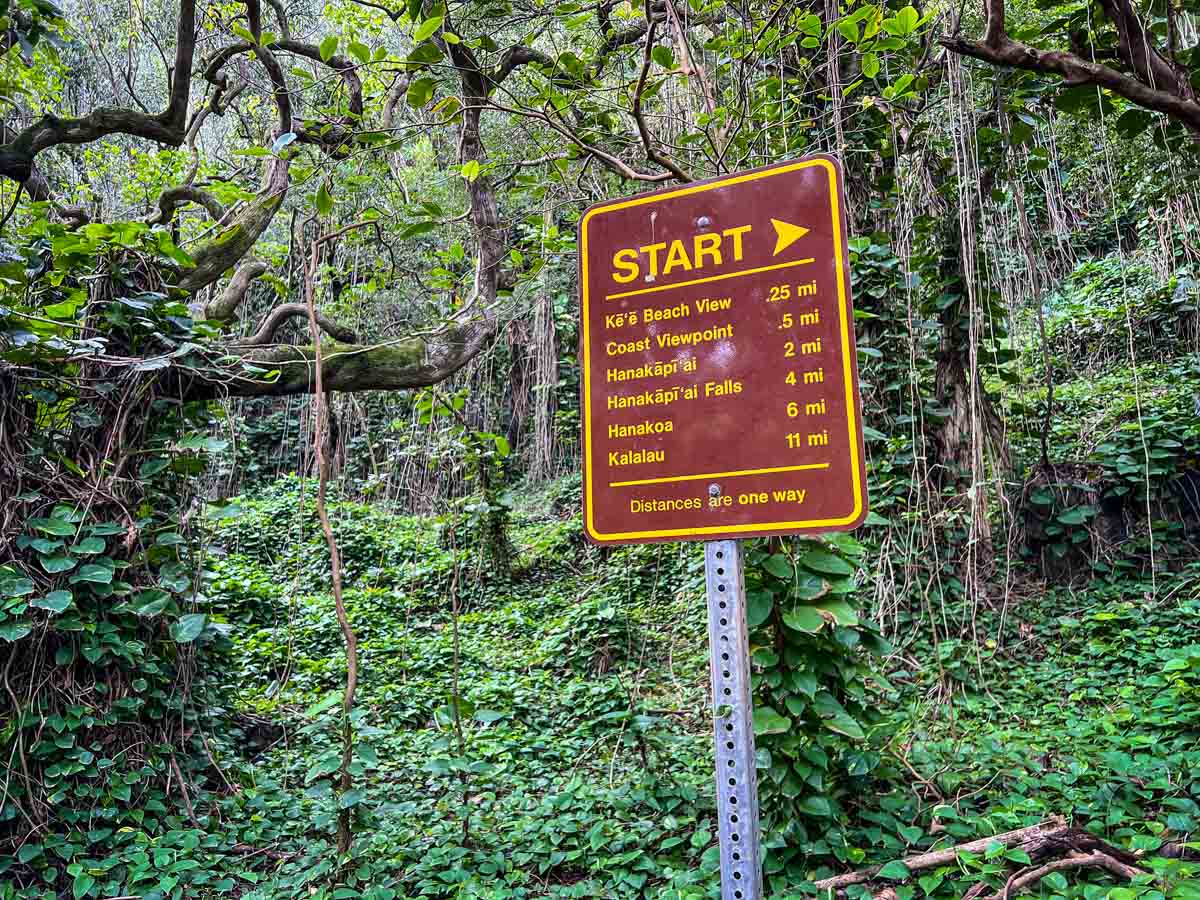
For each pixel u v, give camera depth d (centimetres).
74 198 988
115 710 445
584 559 1152
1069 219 1238
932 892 307
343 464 1558
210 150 1245
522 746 574
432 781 518
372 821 387
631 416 240
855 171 693
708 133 451
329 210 438
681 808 411
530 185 521
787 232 229
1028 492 720
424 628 956
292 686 741
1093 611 635
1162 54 436
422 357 602
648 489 234
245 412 1703
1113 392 916
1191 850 311
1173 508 690
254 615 918
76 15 1095
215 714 517
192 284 581
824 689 344
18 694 420
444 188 957
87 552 435
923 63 500
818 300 222
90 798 425
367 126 549
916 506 604
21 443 446
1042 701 533
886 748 392
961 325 699
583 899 350
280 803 479
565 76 475
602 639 790
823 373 219
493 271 662
